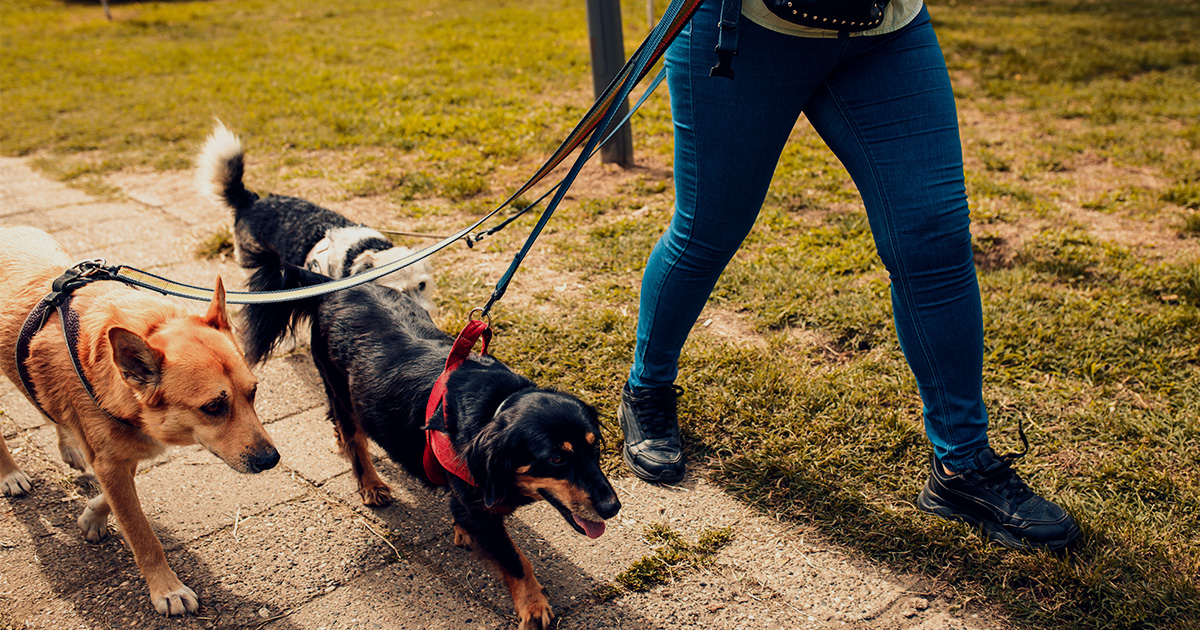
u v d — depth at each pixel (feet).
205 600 7.93
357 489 9.61
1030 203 17.62
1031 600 7.63
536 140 22.94
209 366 7.38
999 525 8.23
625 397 9.95
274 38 43.70
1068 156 20.79
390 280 10.82
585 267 15.16
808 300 13.55
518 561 7.61
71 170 21.58
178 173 21.43
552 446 6.97
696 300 9.00
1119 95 26.63
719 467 9.77
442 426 7.47
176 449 10.19
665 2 49.75
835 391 10.83
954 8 48.70
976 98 27.63
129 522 7.66
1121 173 19.70
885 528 8.59
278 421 10.99
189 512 9.14
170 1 65.67
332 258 11.28
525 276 14.88
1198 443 9.52
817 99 8.02
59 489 9.52
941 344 7.95
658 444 9.62
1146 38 37.09
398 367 8.28
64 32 49.42
